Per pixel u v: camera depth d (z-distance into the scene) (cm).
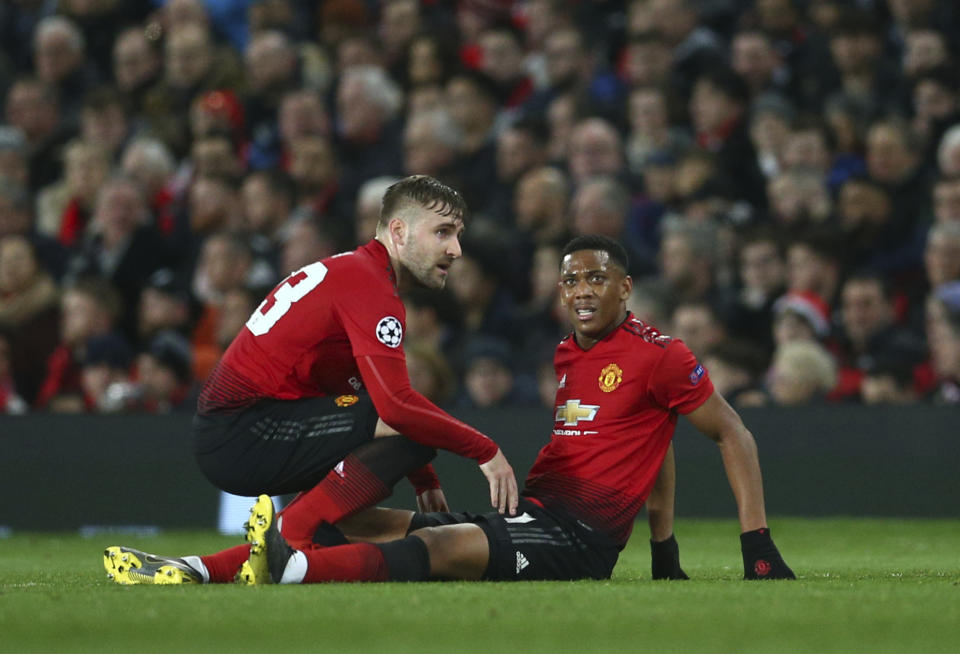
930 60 3844
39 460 3238
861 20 3925
